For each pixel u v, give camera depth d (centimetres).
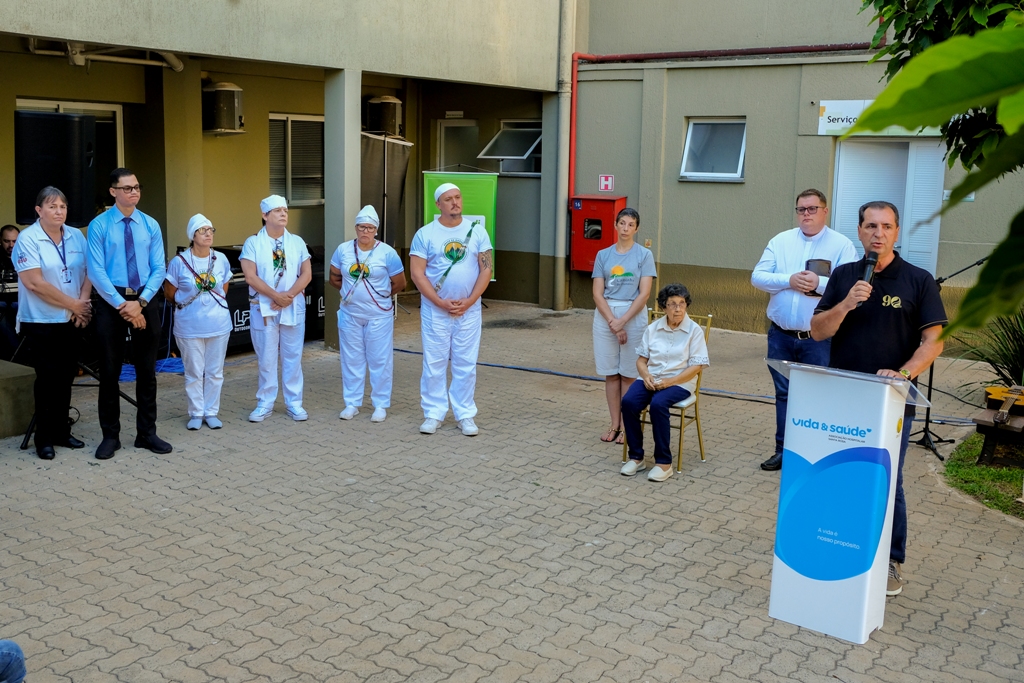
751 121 1126
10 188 961
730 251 1160
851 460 404
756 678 383
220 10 818
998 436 646
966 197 53
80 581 468
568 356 1028
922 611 445
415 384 892
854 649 408
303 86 1260
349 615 436
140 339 655
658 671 388
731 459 675
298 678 380
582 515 563
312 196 1326
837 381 404
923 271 436
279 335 752
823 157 1078
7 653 297
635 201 1231
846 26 1080
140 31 761
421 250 714
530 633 420
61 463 645
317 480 620
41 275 631
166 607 441
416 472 638
